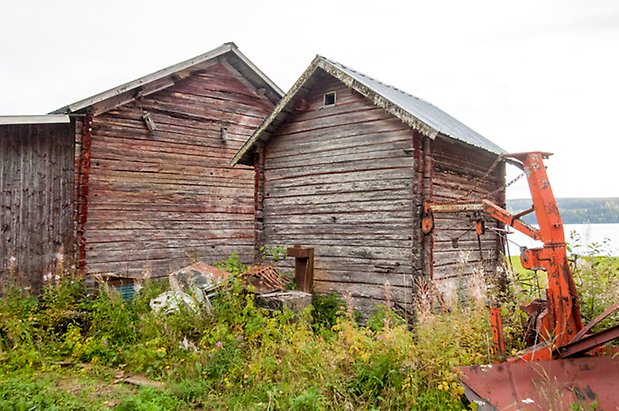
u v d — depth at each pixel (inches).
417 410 185.9
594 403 169.6
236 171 550.9
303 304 318.0
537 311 242.5
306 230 378.0
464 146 348.8
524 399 177.9
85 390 232.7
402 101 365.1
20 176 409.7
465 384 185.9
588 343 192.2
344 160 359.9
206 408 211.8
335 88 370.0
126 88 449.1
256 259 402.9
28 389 220.8
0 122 376.2
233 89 557.6
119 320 315.3
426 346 206.2
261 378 231.3
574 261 277.9
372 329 301.4
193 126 516.4
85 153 430.6
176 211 494.6
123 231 452.8
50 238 419.5
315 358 222.4
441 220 335.3
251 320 284.7
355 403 198.7
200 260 507.8
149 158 478.3
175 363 260.4
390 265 326.3
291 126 397.1
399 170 329.1
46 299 368.2
